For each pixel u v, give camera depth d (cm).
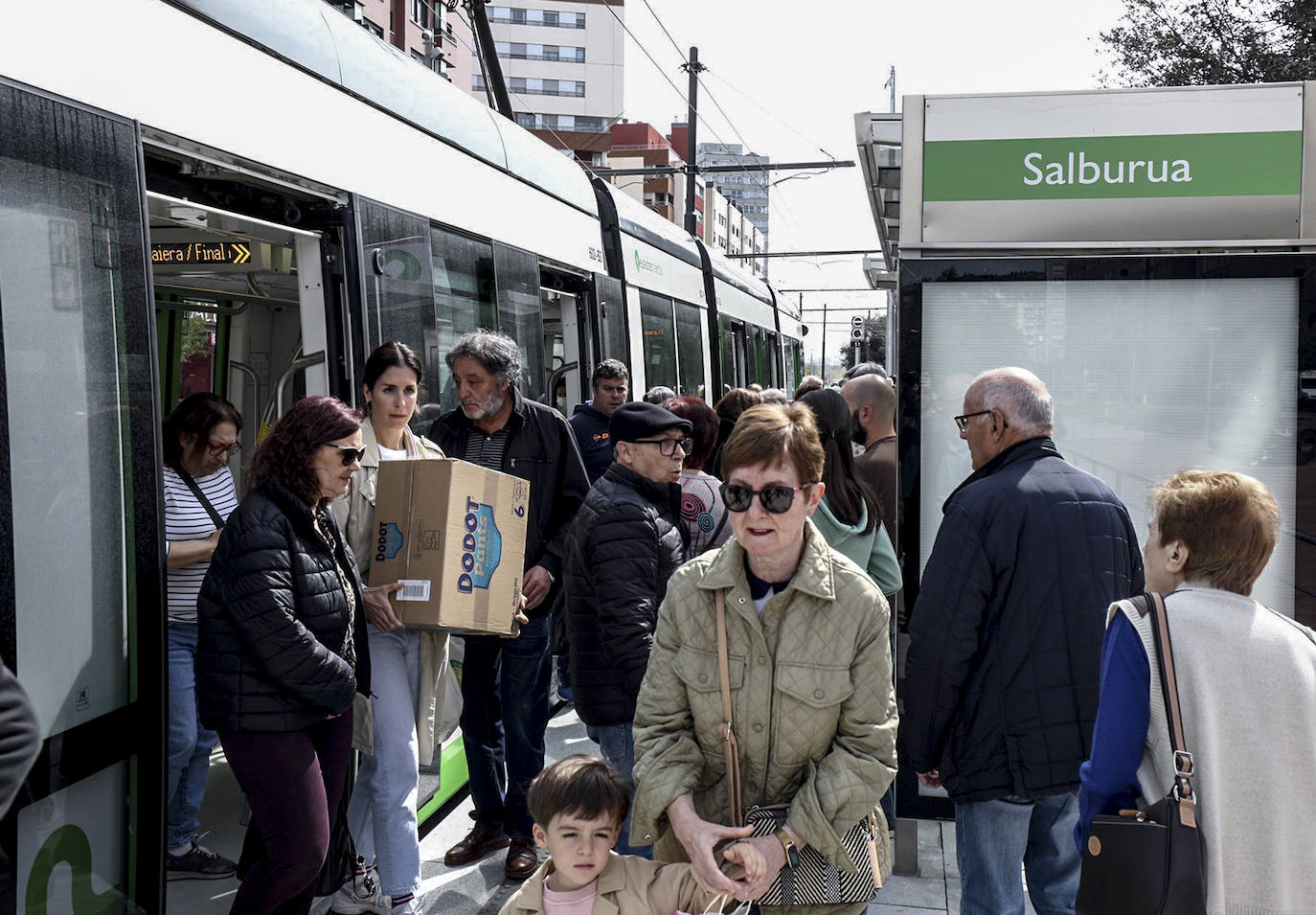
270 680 336
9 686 180
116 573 316
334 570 357
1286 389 450
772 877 254
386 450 430
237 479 653
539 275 743
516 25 9825
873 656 265
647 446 375
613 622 362
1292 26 1638
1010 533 330
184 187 405
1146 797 253
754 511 257
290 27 459
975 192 462
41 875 288
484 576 411
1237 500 255
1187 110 448
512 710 482
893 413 562
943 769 347
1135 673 254
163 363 628
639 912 263
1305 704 244
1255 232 447
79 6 326
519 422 498
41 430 293
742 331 1680
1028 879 374
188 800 469
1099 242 456
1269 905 241
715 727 267
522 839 482
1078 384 462
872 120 508
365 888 443
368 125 509
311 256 468
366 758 433
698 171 2547
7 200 288
